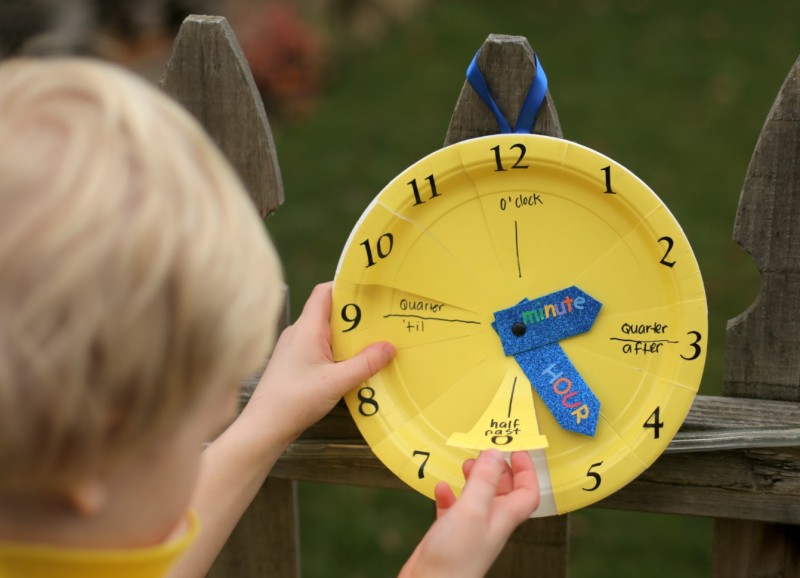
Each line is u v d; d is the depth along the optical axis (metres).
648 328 1.05
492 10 5.62
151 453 0.62
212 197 0.60
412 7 5.61
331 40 5.21
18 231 0.52
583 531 2.56
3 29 3.15
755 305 1.20
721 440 1.17
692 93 4.61
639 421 1.06
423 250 1.07
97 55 3.30
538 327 1.07
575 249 1.05
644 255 1.04
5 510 0.62
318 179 4.14
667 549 2.49
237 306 0.59
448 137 1.19
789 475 1.20
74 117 0.56
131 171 0.55
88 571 0.63
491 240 1.06
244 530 1.42
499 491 1.00
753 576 1.30
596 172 1.02
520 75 1.14
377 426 1.09
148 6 3.42
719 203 3.77
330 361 1.09
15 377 0.52
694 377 1.04
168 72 1.25
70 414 0.54
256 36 4.70
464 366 1.08
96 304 0.53
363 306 1.08
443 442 1.08
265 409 1.06
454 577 0.86
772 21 5.21
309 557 2.53
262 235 0.64
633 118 4.42
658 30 5.24
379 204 1.06
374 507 2.71
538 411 1.07
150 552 0.66
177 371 0.58
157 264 0.54
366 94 4.82
